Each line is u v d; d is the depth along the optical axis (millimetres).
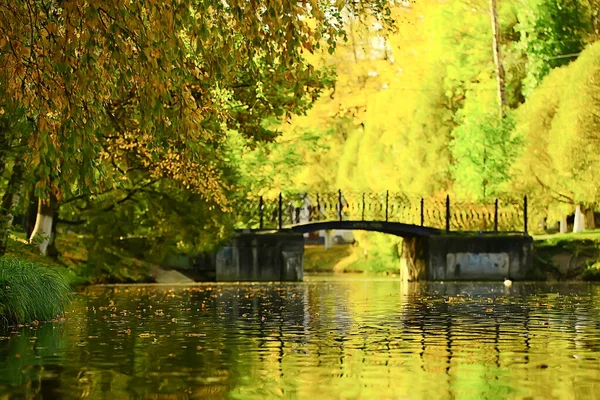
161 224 42000
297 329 19891
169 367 13477
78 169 13266
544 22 61719
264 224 55562
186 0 12812
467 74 65438
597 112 49562
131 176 36188
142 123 13398
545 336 18422
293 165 61188
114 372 12945
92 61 12633
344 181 81375
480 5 67438
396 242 70125
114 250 46031
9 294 20422
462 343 17047
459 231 54250
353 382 12203
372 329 20016
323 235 108875
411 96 69375
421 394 11297
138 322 21562
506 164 54875
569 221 72375
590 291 39312
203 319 22719
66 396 10984
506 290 40531
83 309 26188
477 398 11000
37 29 13094
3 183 36312
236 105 32406
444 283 50406
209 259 53188
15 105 13406
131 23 12734
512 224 56188
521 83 66625
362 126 90125
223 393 11258
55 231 41781
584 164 50031
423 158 65000
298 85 13531
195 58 15023
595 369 13469
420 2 70062
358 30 17016
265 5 12805
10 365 13578
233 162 54406
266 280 52469
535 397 11055
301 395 11172
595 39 61875
